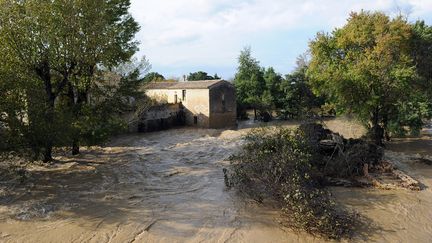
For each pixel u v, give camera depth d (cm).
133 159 2458
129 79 2469
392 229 1365
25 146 1764
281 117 5362
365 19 2669
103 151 2766
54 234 1302
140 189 1798
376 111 2759
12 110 1719
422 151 2705
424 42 2805
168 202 1617
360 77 2483
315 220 1312
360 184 1809
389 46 2480
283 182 1551
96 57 2200
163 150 2817
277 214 1468
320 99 5119
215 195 1700
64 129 1841
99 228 1352
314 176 1773
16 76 1786
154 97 4828
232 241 1266
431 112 2923
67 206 1555
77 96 2397
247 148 1912
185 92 4809
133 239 1275
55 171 2086
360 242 1266
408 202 1620
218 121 4716
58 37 2014
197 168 2216
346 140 2262
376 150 2092
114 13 2405
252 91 5425
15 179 1895
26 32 1900
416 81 2730
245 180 1691
